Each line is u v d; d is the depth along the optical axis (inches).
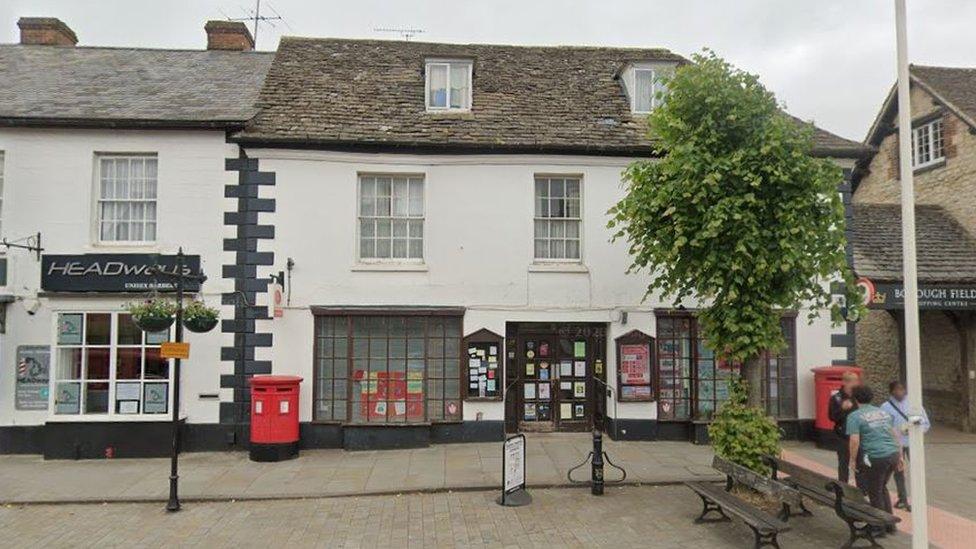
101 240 430.9
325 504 312.2
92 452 402.6
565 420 463.2
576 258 459.8
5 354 413.4
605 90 524.1
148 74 509.0
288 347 426.3
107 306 417.7
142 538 267.6
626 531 268.5
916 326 223.0
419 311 433.7
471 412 434.9
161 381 417.4
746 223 284.8
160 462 393.7
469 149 444.1
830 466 379.9
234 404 421.1
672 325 452.8
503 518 287.0
